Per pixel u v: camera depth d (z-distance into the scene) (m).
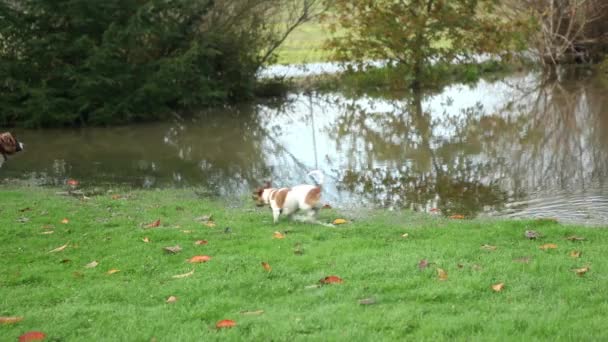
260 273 7.00
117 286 6.82
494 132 19.00
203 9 25.25
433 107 24.12
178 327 5.64
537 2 30.59
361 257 7.43
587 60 32.22
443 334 5.25
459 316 5.60
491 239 8.20
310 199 9.39
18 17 23.03
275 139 19.73
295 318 5.69
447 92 27.39
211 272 7.14
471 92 27.05
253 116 24.34
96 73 22.70
